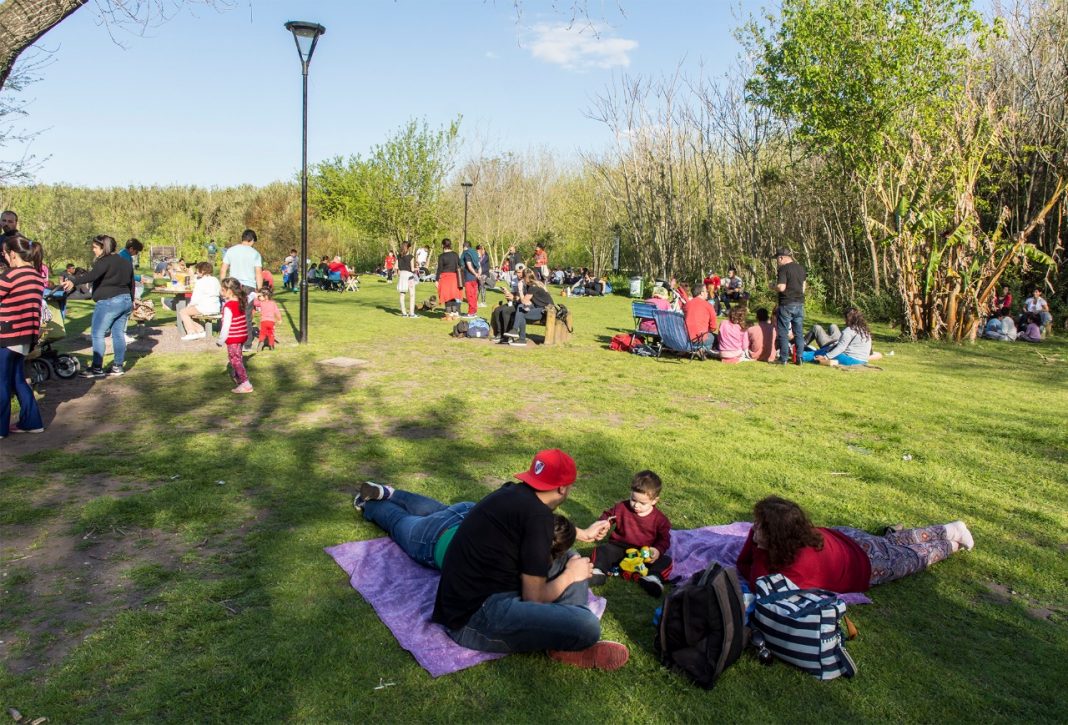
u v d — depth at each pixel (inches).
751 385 415.2
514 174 1934.1
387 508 186.4
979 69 741.9
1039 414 352.8
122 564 166.9
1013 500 229.3
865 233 856.9
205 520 193.0
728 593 131.6
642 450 270.4
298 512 200.5
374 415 315.9
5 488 210.8
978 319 631.2
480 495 217.9
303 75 484.1
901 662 138.6
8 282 260.1
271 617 145.1
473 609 136.0
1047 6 839.7
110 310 369.7
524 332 556.1
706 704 124.4
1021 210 818.2
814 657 132.4
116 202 2208.4
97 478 223.1
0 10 210.8
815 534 154.0
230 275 490.9
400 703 120.6
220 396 341.7
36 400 292.7
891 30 740.0
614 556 171.5
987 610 160.1
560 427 304.3
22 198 1352.1
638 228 1349.7
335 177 1739.7
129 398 331.0
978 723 121.5
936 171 631.2
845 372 469.7
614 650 133.3
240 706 118.1
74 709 115.6
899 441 297.4
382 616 145.6
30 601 148.8
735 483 236.4
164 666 127.9
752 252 1127.0
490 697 123.3
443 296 682.8
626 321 779.4
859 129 767.1
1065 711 125.3
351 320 677.9
